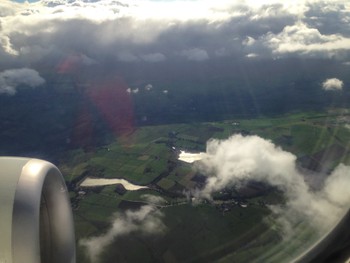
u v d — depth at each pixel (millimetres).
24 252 3215
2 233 3240
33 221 3354
